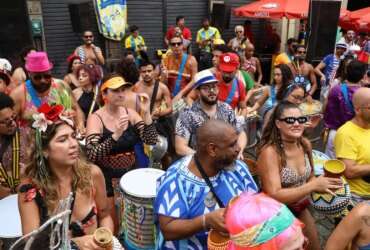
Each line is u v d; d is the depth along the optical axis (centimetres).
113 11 970
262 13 960
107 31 973
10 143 312
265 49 1182
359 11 1061
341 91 419
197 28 1148
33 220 199
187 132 344
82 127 410
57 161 206
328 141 427
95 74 465
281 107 270
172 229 198
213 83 337
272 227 138
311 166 291
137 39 989
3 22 820
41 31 932
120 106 347
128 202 301
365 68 427
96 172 235
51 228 149
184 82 599
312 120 441
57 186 212
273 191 262
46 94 395
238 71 518
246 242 140
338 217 292
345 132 322
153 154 426
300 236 141
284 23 1177
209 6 1131
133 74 423
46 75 382
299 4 939
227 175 208
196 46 1155
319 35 661
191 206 201
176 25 1095
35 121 203
